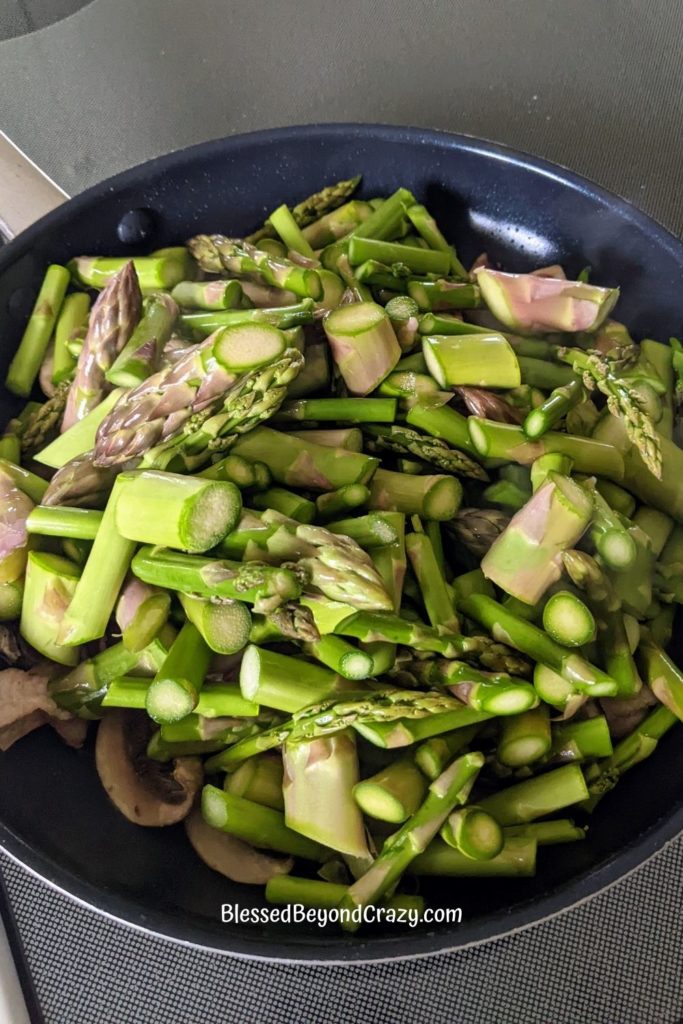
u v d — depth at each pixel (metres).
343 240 0.53
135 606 0.43
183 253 0.53
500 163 0.52
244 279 0.51
